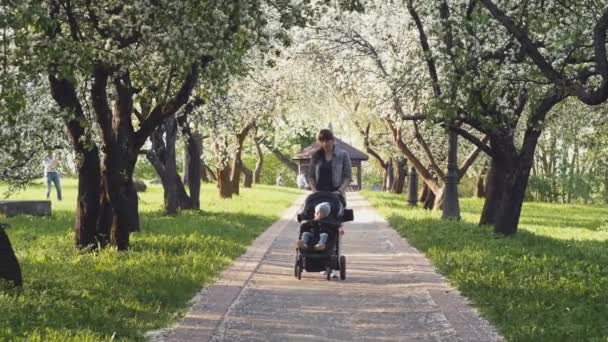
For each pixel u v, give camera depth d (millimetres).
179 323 10523
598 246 21812
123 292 12000
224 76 16250
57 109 16234
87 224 17703
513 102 21078
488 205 26000
